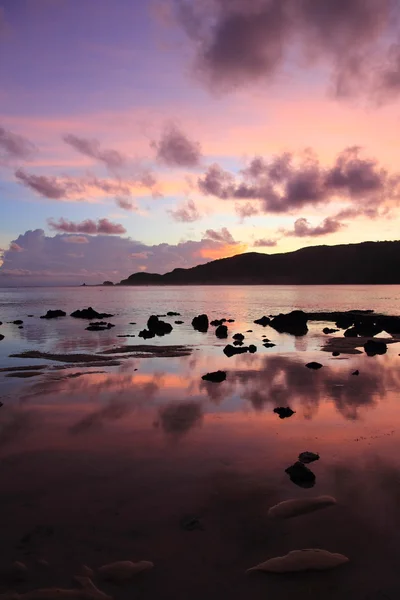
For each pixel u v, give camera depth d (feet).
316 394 37.99
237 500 19.26
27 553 15.57
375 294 350.84
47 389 39.99
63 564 14.98
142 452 24.73
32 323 131.13
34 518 17.87
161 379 44.50
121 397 36.96
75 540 16.33
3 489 20.34
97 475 21.81
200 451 24.93
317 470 22.26
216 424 29.71
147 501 19.21
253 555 15.42
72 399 36.29
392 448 25.07
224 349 65.67
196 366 52.54
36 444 25.99
